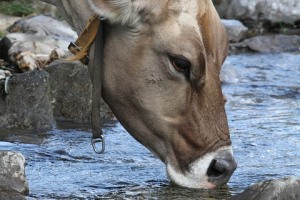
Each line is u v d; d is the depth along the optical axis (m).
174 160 15.01
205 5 14.52
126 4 14.05
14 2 33.78
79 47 14.94
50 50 26.83
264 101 24.75
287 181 13.45
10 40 26.97
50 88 22.08
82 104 22.09
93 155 18.11
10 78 20.95
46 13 32.66
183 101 14.65
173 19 14.32
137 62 14.55
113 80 14.81
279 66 31.00
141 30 14.41
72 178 16.34
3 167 14.82
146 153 18.45
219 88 14.73
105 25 14.66
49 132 20.36
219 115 14.79
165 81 14.56
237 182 16.11
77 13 15.19
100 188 15.73
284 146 19.20
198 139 14.75
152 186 15.85
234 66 30.53
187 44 14.23
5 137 19.55
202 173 14.79
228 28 35.44
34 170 16.75
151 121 14.87
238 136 20.08
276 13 38.41
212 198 14.77
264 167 17.38
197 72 14.38
